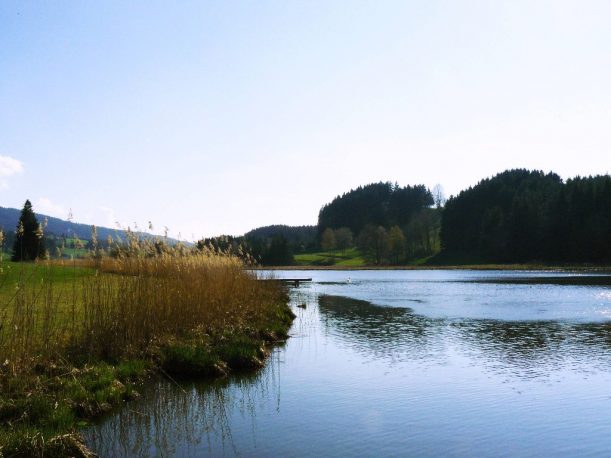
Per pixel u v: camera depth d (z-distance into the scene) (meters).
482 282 56.12
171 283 15.80
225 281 19.59
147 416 9.97
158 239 16.78
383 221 174.88
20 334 10.31
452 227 129.25
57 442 7.87
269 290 27.05
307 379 12.97
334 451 8.45
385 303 33.19
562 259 96.62
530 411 10.60
